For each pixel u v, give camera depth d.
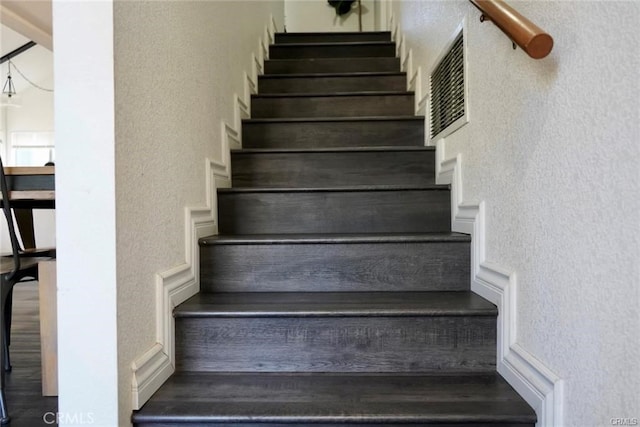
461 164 1.49
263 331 1.15
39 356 1.76
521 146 1.00
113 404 0.86
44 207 1.99
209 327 1.15
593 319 0.72
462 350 1.13
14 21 3.46
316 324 1.14
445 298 1.25
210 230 1.54
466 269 1.36
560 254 0.82
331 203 1.65
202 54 1.50
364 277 1.38
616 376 0.66
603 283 0.69
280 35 3.42
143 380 0.96
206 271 1.39
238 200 1.66
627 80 0.63
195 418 0.92
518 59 1.01
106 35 0.85
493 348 1.13
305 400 0.98
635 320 0.62
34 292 3.21
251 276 1.39
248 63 2.39
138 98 0.97
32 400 1.36
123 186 0.89
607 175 0.68
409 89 2.46
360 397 0.99
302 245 1.38
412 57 2.42
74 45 0.85
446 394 1.00
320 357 1.14
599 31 0.70
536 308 0.92
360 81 2.61
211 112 1.61
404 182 1.88
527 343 0.97
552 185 0.85
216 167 1.65
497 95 1.15
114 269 0.86
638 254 0.61
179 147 1.25
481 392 1.01
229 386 1.05
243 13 2.26
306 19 4.49
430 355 1.13
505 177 1.09
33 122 6.84
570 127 0.79
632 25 0.62
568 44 0.79
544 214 0.89
